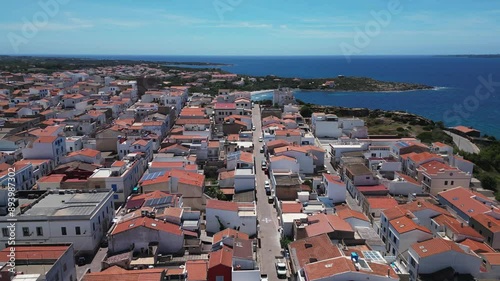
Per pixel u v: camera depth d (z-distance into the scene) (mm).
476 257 62438
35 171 108500
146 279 53438
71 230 74500
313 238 67312
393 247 74875
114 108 195375
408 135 180250
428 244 65500
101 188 97000
